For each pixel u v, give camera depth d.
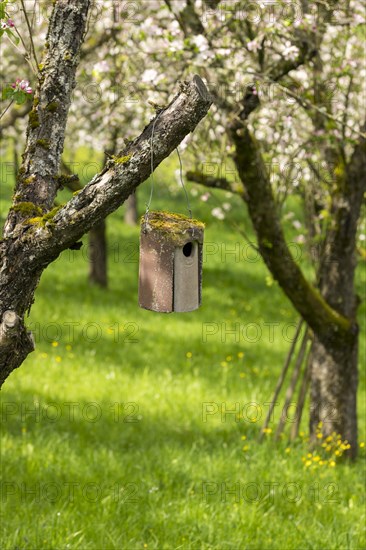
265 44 9.66
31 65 5.04
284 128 10.20
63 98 4.91
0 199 15.52
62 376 14.35
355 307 11.32
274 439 11.59
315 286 11.40
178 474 10.03
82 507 8.82
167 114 4.22
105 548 7.94
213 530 8.38
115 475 9.88
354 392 11.37
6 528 8.10
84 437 11.43
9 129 15.59
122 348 16.61
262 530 8.59
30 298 4.75
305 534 8.50
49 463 10.01
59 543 7.82
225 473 10.17
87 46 13.22
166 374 15.15
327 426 11.32
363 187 10.90
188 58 9.42
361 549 8.34
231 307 22.08
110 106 12.27
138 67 10.92
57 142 4.89
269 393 14.70
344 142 9.91
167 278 4.75
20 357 4.70
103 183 4.30
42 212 4.68
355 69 10.63
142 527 8.47
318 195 11.48
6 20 5.03
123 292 21.88
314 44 9.66
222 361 16.64
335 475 10.38
